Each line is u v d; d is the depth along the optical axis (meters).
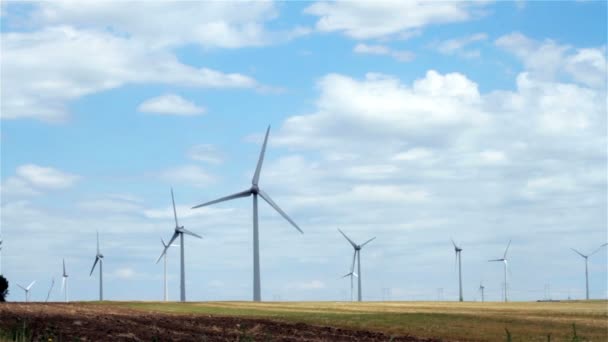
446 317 61.59
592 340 48.03
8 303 58.09
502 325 56.66
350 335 46.75
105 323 42.12
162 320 48.56
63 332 34.41
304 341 40.53
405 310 76.69
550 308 84.62
